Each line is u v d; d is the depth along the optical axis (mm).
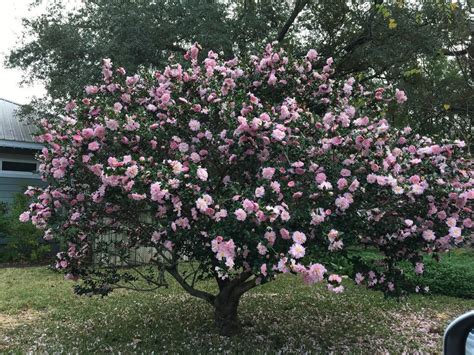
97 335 5055
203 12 10211
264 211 3559
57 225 4738
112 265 5164
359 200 4129
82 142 4375
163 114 4609
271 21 12141
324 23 13047
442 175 4422
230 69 5168
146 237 4754
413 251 4504
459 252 9773
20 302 6895
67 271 4934
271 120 4172
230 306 5141
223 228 3766
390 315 6375
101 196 4293
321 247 3820
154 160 4309
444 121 12484
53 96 10438
